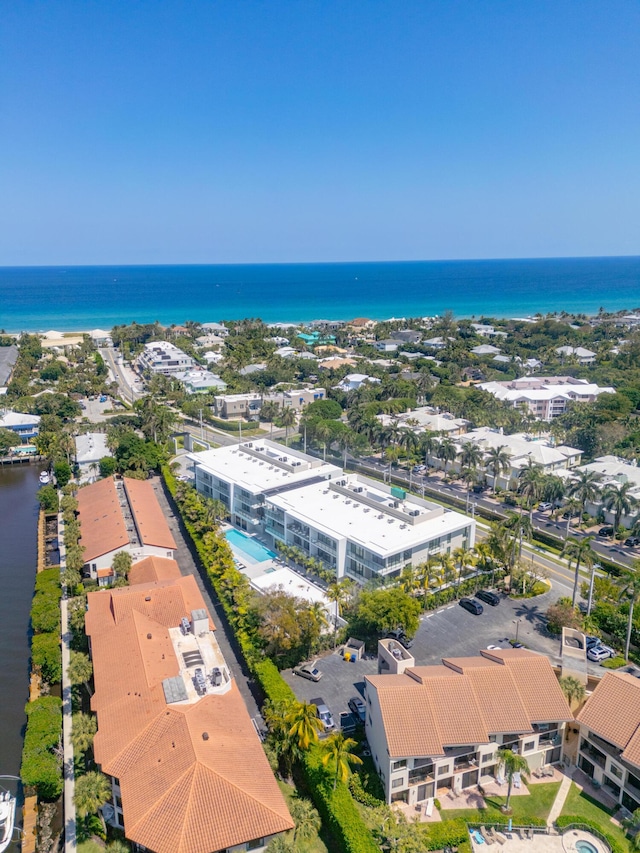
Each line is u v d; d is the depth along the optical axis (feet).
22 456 523.70
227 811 153.79
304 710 182.39
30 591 310.65
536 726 194.18
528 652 214.48
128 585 285.02
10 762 202.08
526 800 184.65
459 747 187.21
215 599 293.23
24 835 175.11
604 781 190.29
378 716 187.42
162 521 356.38
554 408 640.99
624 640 263.70
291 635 233.76
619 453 484.74
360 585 295.89
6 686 238.48
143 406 597.11
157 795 157.28
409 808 181.27
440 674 198.08
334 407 608.19
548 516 406.00
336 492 360.48
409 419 560.61
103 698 197.16
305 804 170.91
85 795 163.84
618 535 368.27
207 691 196.95
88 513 366.22
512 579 310.86
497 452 440.04
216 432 601.21
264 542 359.46
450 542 318.45
